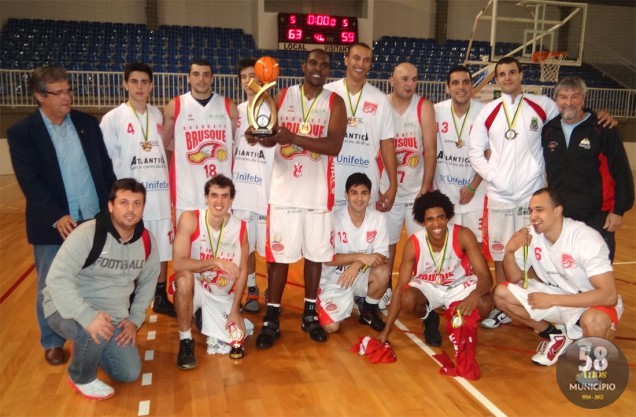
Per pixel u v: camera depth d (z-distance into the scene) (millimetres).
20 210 8594
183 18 14961
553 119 3635
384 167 4242
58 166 2986
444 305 3559
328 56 3365
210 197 3248
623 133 14562
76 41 13891
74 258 2684
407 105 4133
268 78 3084
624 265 5676
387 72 14766
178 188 4000
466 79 4086
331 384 2955
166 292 4383
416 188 4254
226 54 14555
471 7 16219
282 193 3488
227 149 4055
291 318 4039
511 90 3744
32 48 13484
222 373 3096
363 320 3939
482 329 3881
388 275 3818
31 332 3680
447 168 4293
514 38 16500
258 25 14672
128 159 3803
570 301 2998
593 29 16281
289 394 2836
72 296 2625
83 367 2709
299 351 3416
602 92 14727
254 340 3604
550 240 3193
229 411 2654
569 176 3520
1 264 5422
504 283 3424
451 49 15852
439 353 3412
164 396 2818
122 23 14609
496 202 3838
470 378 3023
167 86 12961
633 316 4062
